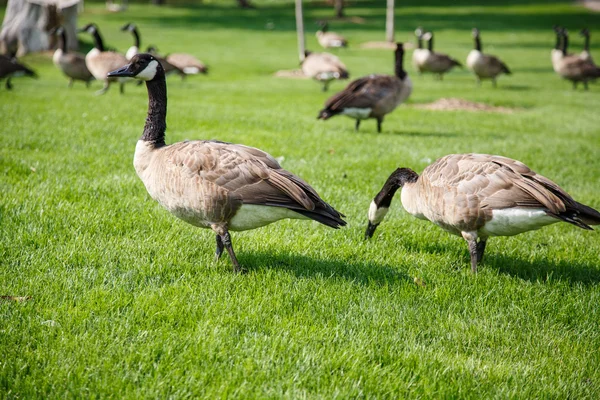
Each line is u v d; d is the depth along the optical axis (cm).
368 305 531
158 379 409
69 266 579
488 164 566
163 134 600
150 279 557
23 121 1277
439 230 768
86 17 4831
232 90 2153
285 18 5291
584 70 2577
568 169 1116
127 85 2255
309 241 687
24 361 419
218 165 521
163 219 729
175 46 3584
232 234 707
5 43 3114
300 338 466
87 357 426
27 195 766
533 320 528
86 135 1173
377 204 679
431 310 531
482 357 469
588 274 644
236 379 414
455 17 5516
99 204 759
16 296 506
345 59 3328
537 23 5225
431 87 2498
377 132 1454
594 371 456
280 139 1244
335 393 402
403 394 416
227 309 504
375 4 6378
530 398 416
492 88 2538
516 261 673
